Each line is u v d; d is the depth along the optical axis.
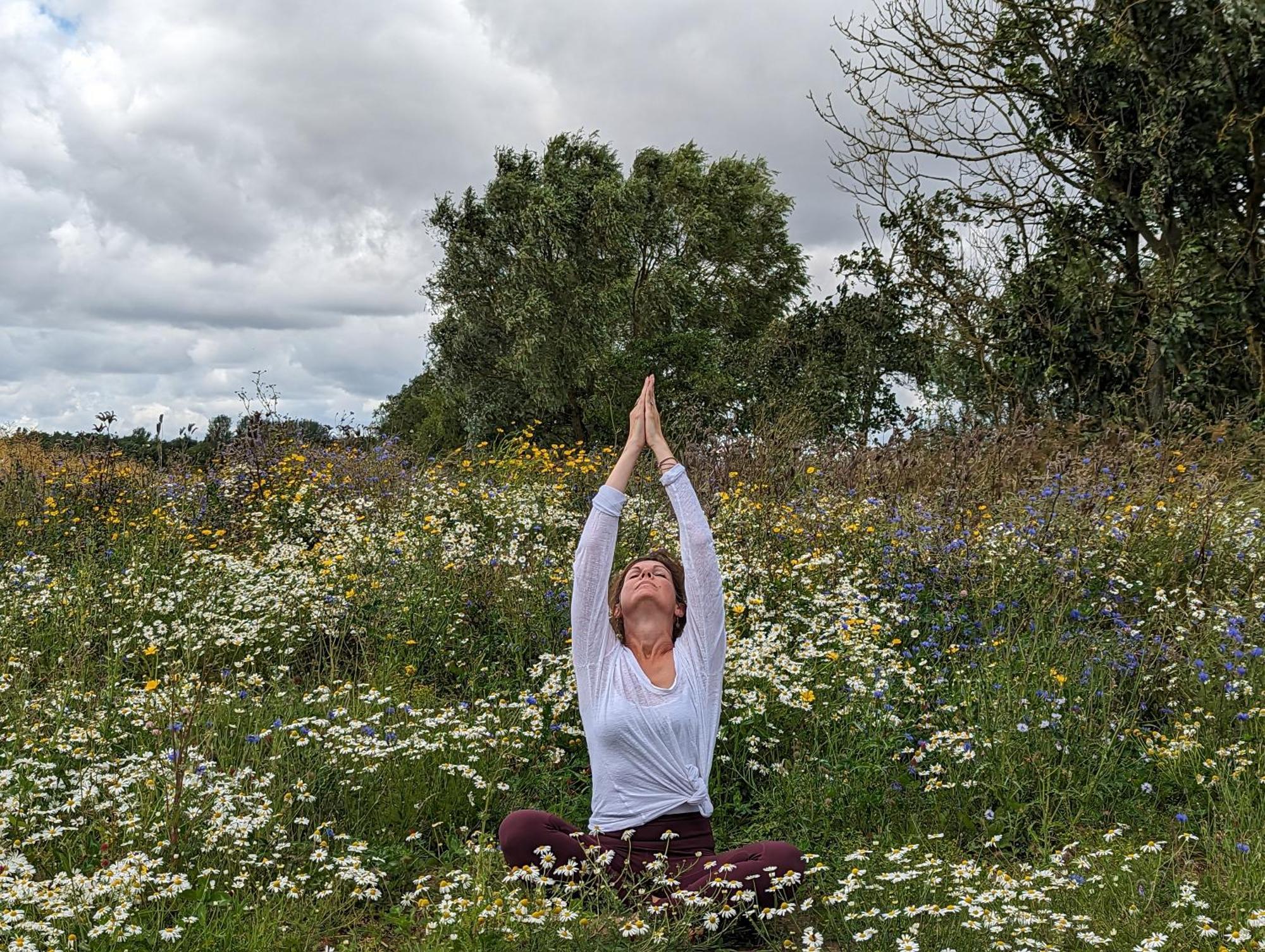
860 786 4.03
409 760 4.16
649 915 3.10
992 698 4.53
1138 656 5.00
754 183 32.28
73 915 2.75
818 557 6.02
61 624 5.75
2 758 4.04
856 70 15.60
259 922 2.98
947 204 15.86
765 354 26.89
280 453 9.81
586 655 3.60
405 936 3.10
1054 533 6.34
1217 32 13.55
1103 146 14.97
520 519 7.25
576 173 30.16
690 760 3.46
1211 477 7.70
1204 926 2.89
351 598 5.93
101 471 8.99
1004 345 15.62
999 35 15.15
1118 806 4.01
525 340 28.05
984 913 2.82
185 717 4.11
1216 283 13.66
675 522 7.09
